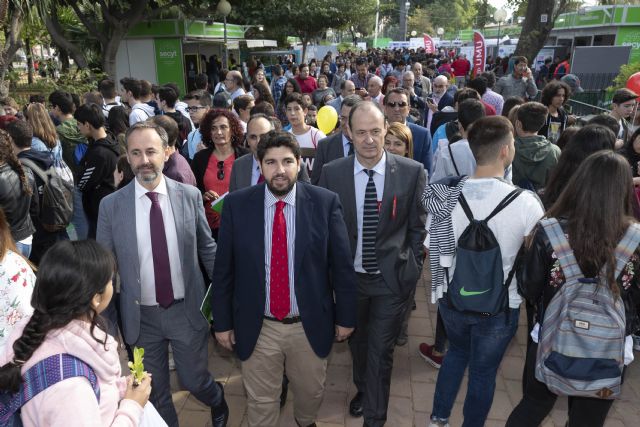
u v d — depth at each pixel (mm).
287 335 2551
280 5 26688
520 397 3422
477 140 2430
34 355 1437
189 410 3324
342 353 3957
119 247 2541
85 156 4230
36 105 4293
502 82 8914
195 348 2719
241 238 2463
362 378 3189
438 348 3689
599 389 2088
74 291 1491
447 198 2467
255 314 2514
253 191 2504
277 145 2301
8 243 2264
